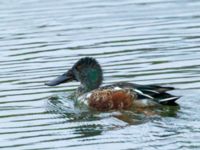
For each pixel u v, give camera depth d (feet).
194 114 51.62
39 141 48.24
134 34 73.72
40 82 61.21
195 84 58.49
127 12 82.17
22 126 51.47
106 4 86.02
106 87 56.49
